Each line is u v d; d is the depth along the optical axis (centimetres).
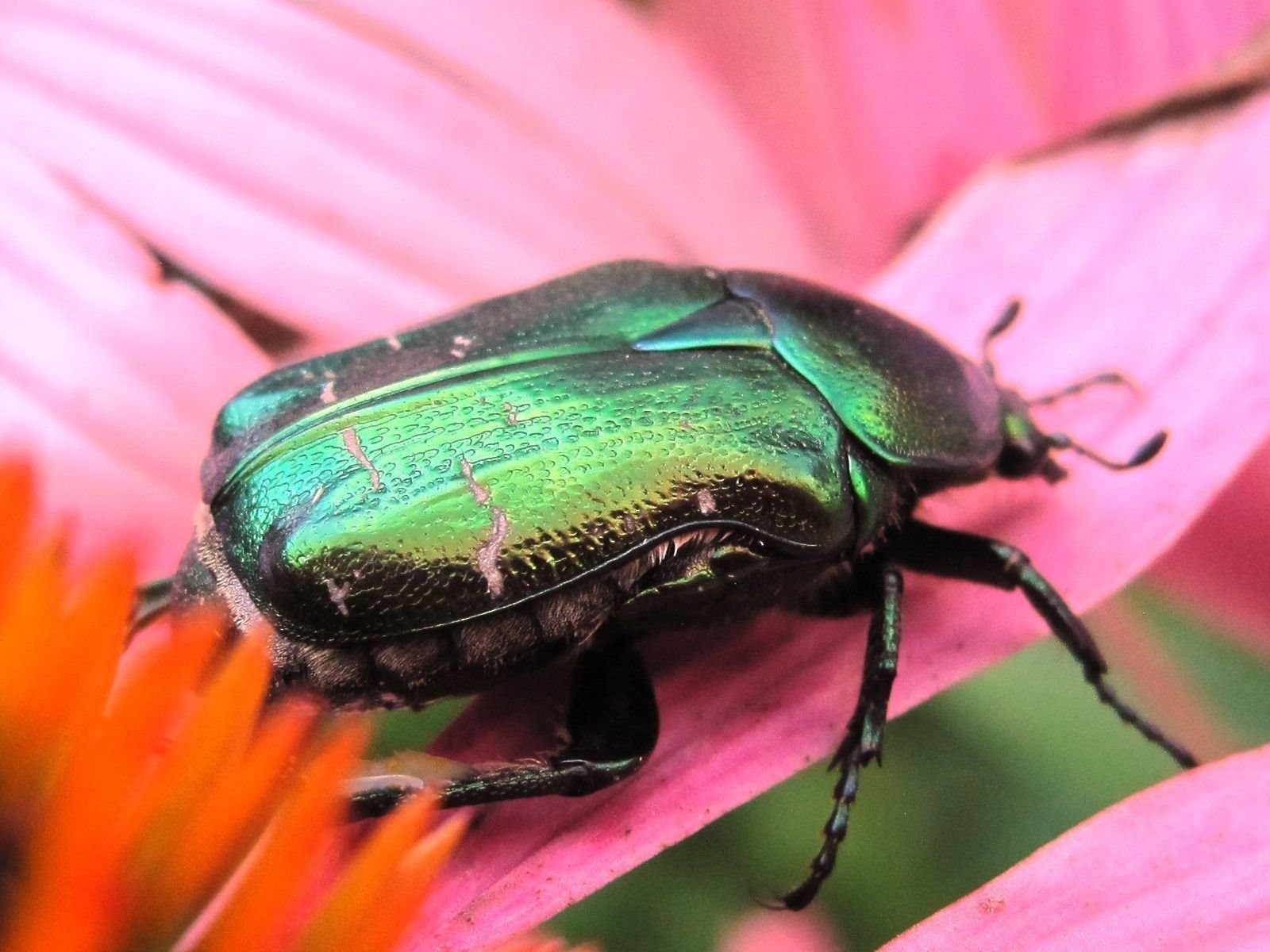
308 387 5
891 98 6
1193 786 5
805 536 5
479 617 5
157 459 5
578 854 5
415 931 5
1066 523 5
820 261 6
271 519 5
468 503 5
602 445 5
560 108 6
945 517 5
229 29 6
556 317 5
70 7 6
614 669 5
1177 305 5
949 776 6
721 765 5
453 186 6
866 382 5
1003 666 6
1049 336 5
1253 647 6
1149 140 6
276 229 6
